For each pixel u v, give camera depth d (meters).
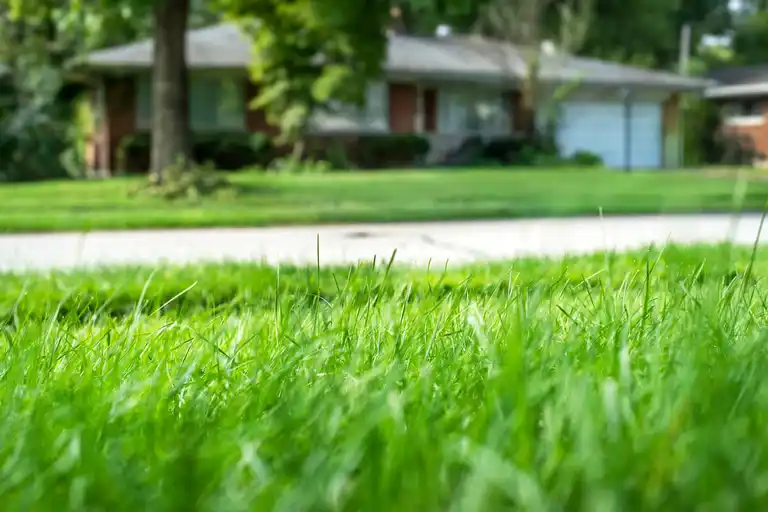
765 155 35.88
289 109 23.53
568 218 11.50
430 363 2.10
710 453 1.07
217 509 1.07
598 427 1.29
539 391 1.48
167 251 8.26
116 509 1.11
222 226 10.61
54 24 25.30
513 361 1.46
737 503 0.98
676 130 33.66
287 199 14.67
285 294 3.13
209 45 27.69
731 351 1.84
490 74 29.89
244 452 1.23
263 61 23.00
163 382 2.04
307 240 9.07
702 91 33.00
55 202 14.21
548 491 1.10
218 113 27.20
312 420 1.48
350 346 2.26
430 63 29.30
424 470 1.16
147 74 25.91
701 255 4.77
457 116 30.50
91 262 7.29
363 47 16.62
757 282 2.77
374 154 27.88
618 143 32.78
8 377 2.04
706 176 23.69
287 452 1.36
